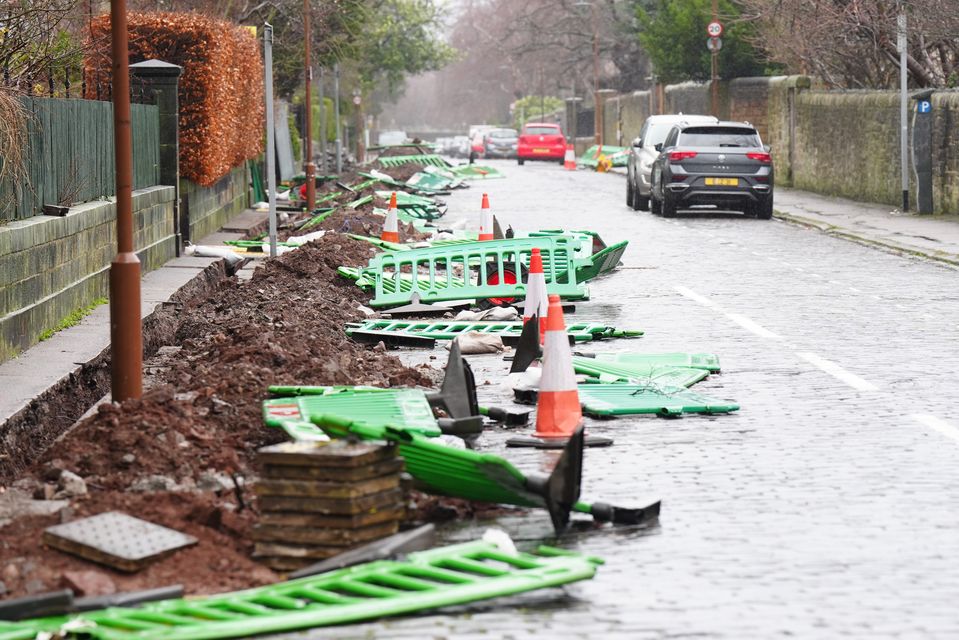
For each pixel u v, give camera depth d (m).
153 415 23.39
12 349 32.62
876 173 89.12
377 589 16.55
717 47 125.50
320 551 17.88
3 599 16.47
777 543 19.17
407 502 20.31
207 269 53.44
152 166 55.28
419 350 36.59
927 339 37.38
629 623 15.99
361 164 161.62
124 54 26.30
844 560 18.36
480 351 35.94
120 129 26.30
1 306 32.00
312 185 86.81
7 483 22.88
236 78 74.12
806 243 66.50
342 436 19.98
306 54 88.31
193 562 17.84
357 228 66.88
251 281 47.78
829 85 106.75
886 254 60.97
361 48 141.12
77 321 38.41
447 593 16.33
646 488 22.27
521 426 27.14
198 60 63.19
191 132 63.25
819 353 35.28
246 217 81.69
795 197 98.25
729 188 81.81
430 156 145.50
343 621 15.70
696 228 75.88
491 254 43.91
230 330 33.97
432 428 23.53
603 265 46.72
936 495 21.64
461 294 42.88
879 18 84.31
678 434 26.17
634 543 19.28
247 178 88.88
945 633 15.56
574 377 26.67
